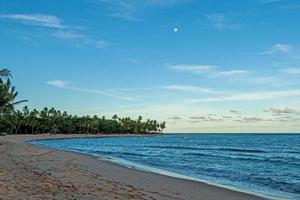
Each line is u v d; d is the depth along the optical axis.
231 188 21.56
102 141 142.38
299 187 22.91
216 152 68.81
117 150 72.56
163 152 66.94
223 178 27.45
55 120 190.00
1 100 55.03
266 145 108.44
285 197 18.69
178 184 21.45
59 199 12.13
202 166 37.94
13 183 14.61
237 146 101.19
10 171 19.58
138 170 29.86
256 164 42.09
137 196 15.01
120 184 18.86
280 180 26.73
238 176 29.20
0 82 54.31
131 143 124.19
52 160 33.22
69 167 27.14
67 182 17.20
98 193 14.60
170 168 34.47
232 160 47.72
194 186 20.94
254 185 23.72
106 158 44.16
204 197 17.23
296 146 100.50
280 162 45.31
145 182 21.48
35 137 138.75
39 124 176.00
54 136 162.12
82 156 43.59
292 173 32.88
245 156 57.03
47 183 15.65
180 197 16.47
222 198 17.34
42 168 23.98
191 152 67.94
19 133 166.12
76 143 112.81
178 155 57.44
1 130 146.12
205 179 26.22
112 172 26.36
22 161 28.95
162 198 15.31
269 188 22.34
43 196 12.38
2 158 31.08
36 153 42.59
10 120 148.38
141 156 53.09
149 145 106.31
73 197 12.84
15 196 11.88
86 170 26.08
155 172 29.44
